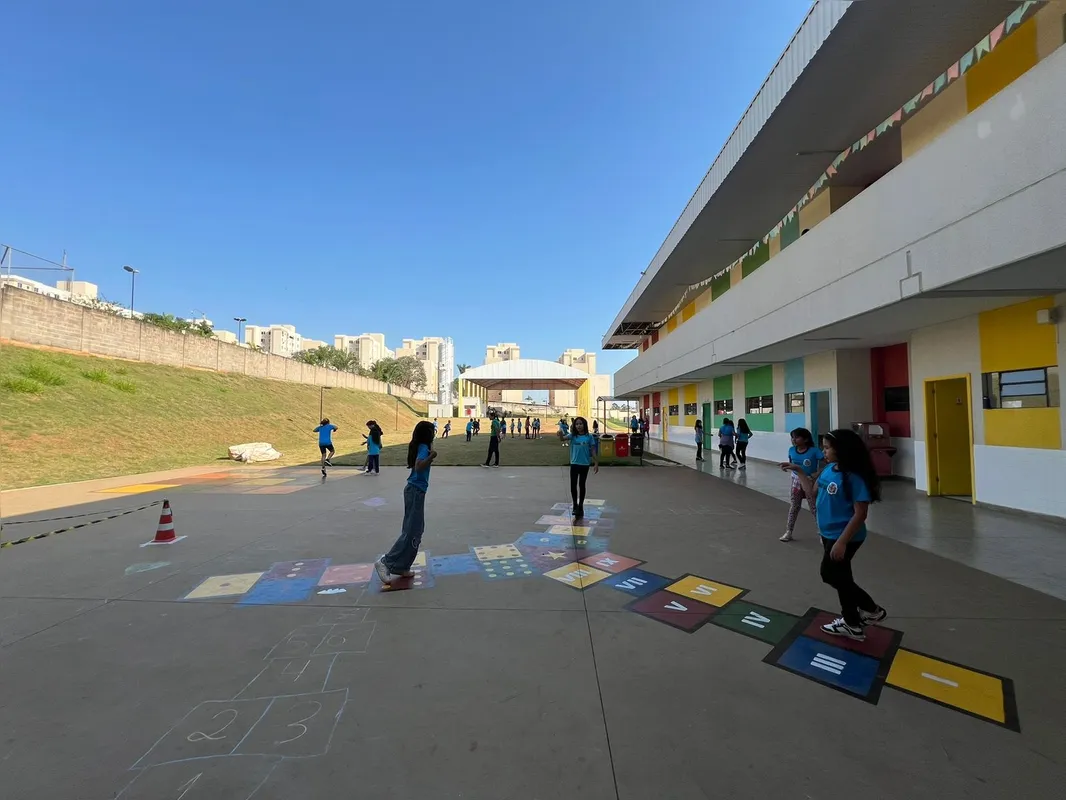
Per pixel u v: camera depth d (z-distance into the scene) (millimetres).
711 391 22094
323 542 6746
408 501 5168
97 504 9750
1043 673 3307
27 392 19031
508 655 3594
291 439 29281
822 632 3934
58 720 2852
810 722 2805
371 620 4215
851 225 8234
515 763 2486
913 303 7637
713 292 20688
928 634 3873
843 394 12609
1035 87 5031
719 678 3271
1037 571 5336
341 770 2445
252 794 2293
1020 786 2326
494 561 5855
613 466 15977
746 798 2256
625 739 2666
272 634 3961
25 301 22609
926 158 6539
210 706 2986
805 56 7844
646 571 5461
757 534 7105
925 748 2588
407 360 91625
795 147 10172
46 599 4711
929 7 6555
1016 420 8117
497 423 16938
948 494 9883
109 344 26938
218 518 8336
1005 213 5387
